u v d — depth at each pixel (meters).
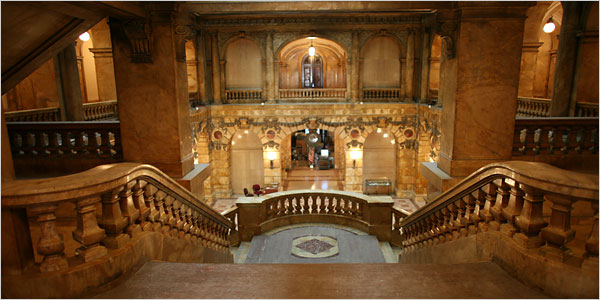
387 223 8.88
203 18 18.73
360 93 20.06
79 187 2.63
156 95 7.95
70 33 6.64
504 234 3.33
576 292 2.60
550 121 7.75
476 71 7.74
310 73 28.58
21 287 2.55
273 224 9.37
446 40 7.91
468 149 8.00
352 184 21.36
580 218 5.53
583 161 7.85
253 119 20.48
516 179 3.02
